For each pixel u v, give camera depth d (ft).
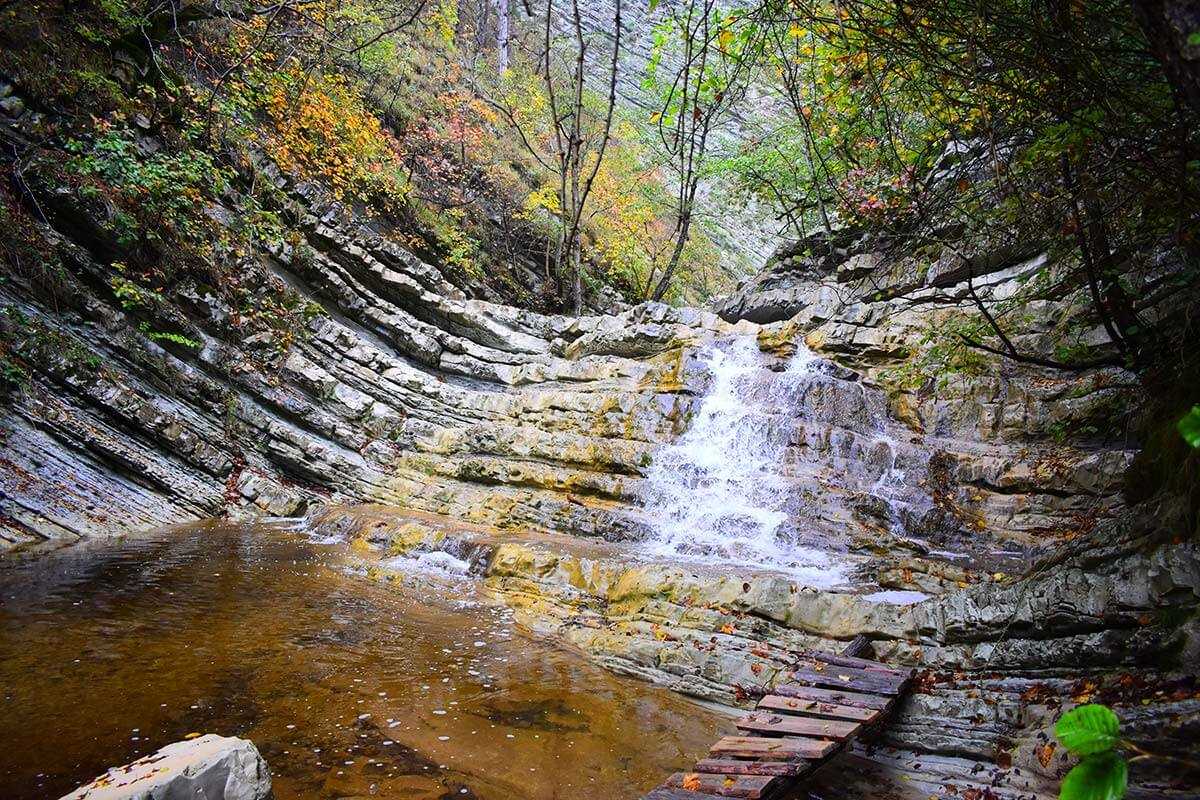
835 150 31.55
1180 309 21.11
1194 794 13.00
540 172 77.10
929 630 21.18
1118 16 13.89
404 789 15.46
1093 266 22.86
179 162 42.52
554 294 69.26
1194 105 8.19
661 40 25.68
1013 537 32.07
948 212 28.25
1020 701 17.63
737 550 31.81
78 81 41.75
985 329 31.83
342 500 43.52
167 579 28.96
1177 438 17.71
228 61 51.24
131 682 19.79
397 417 48.08
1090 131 16.14
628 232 79.00
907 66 20.83
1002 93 19.16
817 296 52.37
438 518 39.75
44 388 36.06
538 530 36.91
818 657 21.08
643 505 37.29
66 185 39.04
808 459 38.01
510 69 83.30
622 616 26.50
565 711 19.97
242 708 18.74
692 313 50.90
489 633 25.66
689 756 17.83
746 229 106.83
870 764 17.56
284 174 50.90
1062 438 34.94
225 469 41.19
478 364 52.16
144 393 39.86
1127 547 17.88
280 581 29.84
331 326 48.65
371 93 64.13
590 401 44.34
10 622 23.27
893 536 32.48
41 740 16.44
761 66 28.19
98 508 35.29
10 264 36.76
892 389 41.98
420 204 61.93
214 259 44.34
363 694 20.10
